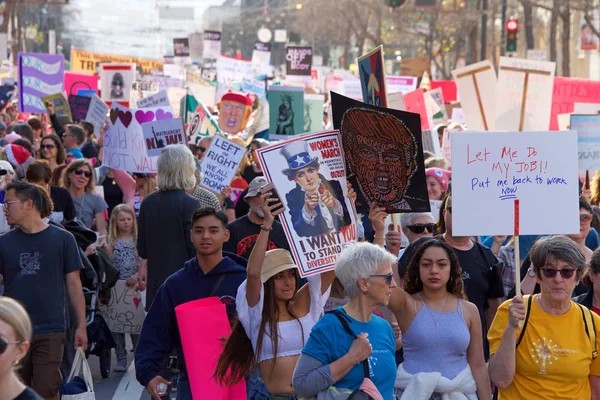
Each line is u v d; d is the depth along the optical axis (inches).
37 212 346.6
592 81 912.9
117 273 449.4
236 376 281.0
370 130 288.7
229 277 307.3
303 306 280.5
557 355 268.1
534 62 778.2
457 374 279.0
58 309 345.1
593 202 535.8
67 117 944.9
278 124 773.3
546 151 277.3
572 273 266.5
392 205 294.4
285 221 281.1
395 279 327.3
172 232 394.0
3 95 1263.5
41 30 3988.7
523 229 277.6
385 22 3727.9
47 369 341.4
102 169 693.9
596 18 3073.3
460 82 807.7
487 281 342.6
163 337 307.9
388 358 240.2
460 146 278.5
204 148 705.0
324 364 235.8
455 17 2923.2
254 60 1979.6
